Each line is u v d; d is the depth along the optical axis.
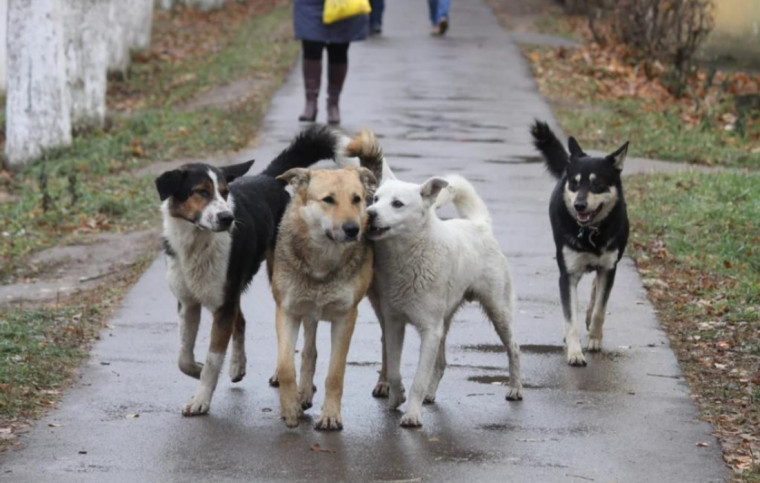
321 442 9.28
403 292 9.64
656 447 9.25
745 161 21.48
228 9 47.53
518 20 42.34
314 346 10.08
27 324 12.12
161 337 12.01
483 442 9.33
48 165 20.77
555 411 10.12
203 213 9.55
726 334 12.20
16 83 21.56
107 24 23.86
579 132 23.38
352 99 26.44
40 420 9.65
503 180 19.34
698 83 29.59
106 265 15.06
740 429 9.67
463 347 11.93
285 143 21.77
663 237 15.88
